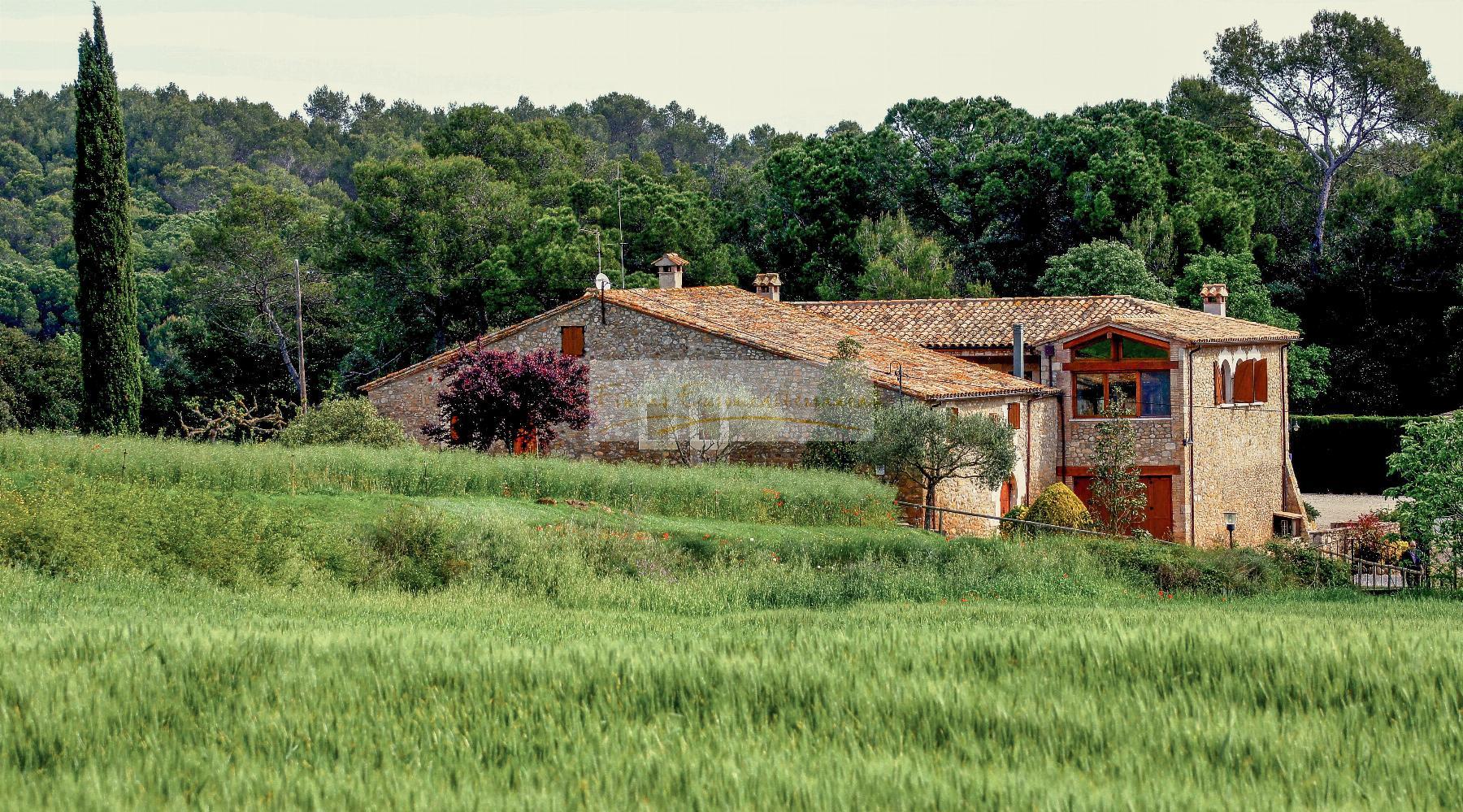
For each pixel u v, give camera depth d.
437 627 30.86
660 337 80.94
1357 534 76.31
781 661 22.34
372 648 23.08
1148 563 60.72
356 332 132.50
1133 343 82.94
